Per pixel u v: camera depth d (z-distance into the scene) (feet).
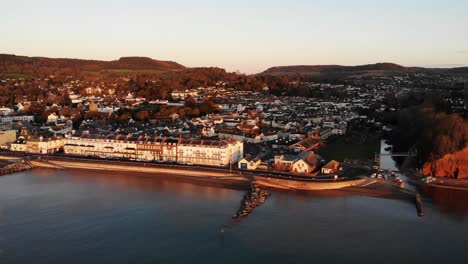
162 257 533.14
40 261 524.93
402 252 542.16
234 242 572.10
